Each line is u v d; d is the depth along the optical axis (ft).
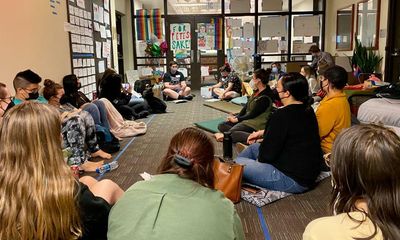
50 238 3.66
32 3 13.48
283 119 8.91
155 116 21.25
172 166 4.21
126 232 3.75
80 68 18.93
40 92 13.28
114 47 26.89
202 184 4.17
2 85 10.14
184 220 3.70
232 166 8.78
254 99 13.89
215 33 33.47
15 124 3.71
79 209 4.00
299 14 32.40
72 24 17.75
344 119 9.95
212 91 28.73
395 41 19.98
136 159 12.85
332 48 30.42
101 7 23.07
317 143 9.16
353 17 25.36
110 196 5.78
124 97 19.95
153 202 3.85
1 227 3.54
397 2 19.74
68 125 11.46
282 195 9.07
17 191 3.57
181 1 33.09
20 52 12.55
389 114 11.80
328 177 10.00
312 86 17.33
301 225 7.82
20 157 3.66
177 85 28.02
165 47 33.12
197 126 17.76
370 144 3.02
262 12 32.78
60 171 3.79
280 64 29.58
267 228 7.73
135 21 33.22
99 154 12.91
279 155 9.11
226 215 3.94
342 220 3.10
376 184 2.97
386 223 2.90
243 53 33.47
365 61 21.38
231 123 14.88
